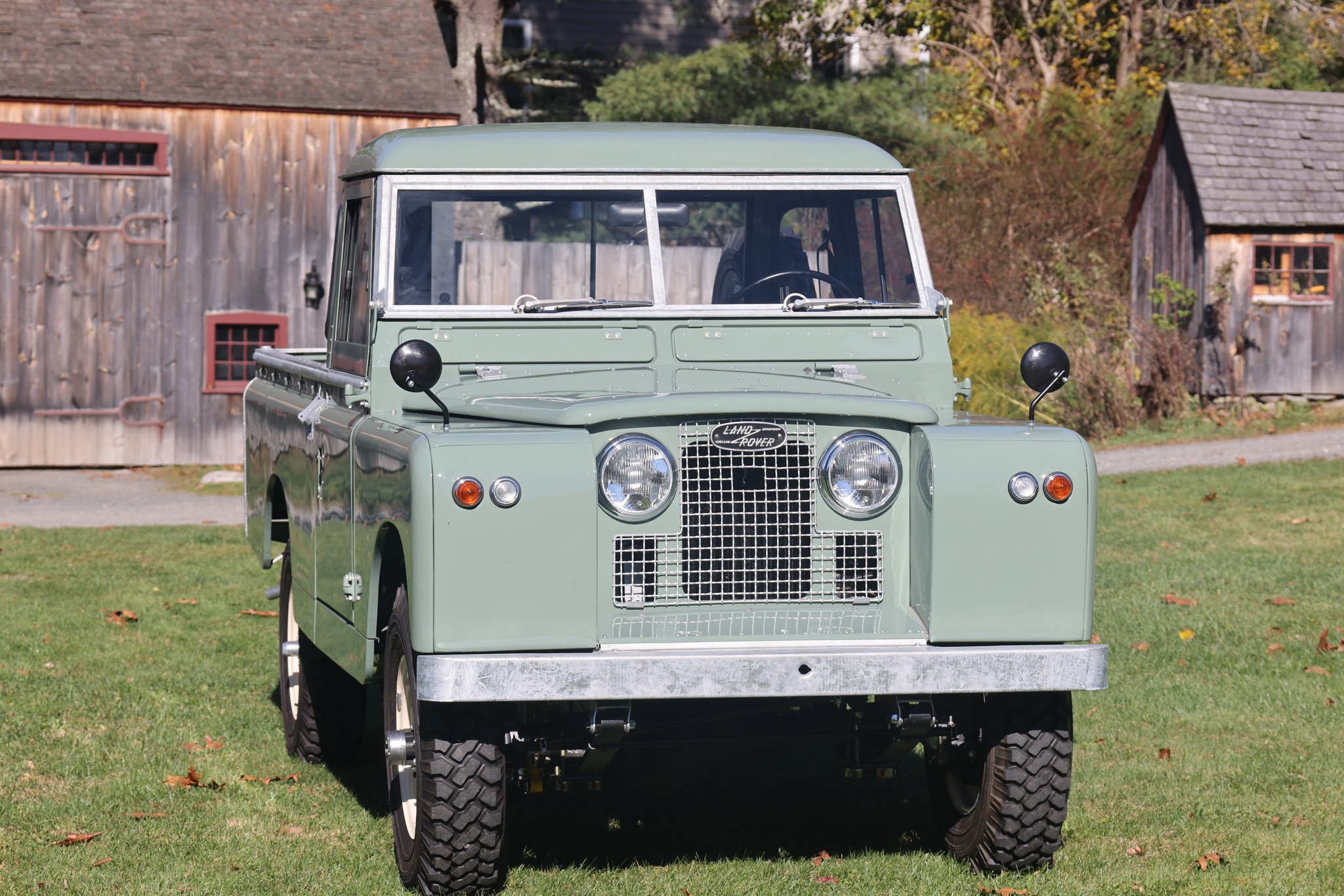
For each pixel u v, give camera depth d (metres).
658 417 16.86
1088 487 16.70
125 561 43.38
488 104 93.69
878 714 17.97
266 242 67.75
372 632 18.02
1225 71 105.12
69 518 52.44
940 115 94.75
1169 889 18.02
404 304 19.73
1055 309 74.56
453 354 19.58
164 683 29.27
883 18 97.50
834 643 16.38
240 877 18.56
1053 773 17.86
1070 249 78.56
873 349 20.22
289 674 24.75
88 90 64.94
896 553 17.38
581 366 19.77
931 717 17.34
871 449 17.27
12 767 23.45
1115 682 28.75
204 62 67.56
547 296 20.22
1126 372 71.62
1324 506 48.59
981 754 18.52
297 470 22.44
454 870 17.20
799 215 20.84
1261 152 72.38
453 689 15.56
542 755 17.23
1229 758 23.75
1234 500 50.12
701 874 18.67
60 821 20.83
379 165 20.17
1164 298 73.12
